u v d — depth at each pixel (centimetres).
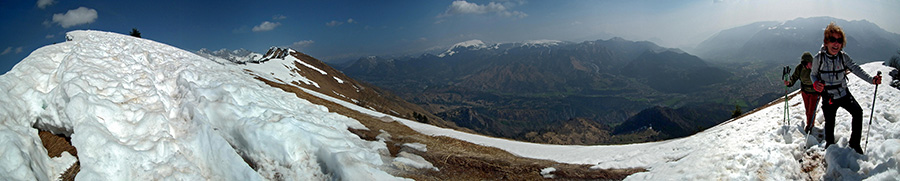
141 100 1684
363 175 1268
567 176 1390
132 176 1203
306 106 2211
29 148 1188
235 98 1830
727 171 1051
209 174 1320
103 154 1207
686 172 1148
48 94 1524
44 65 1811
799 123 1166
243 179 1252
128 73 1967
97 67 1825
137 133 1404
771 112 1404
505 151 1889
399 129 2241
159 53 2731
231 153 1314
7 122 1322
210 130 1408
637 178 1259
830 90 923
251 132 1401
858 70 895
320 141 1412
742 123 1398
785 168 966
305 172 1329
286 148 1358
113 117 1420
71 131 1386
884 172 752
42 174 1164
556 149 1922
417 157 1573
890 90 1250
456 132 2438
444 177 1406
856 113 890
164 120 1485
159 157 1298
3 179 1036
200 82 2108
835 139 984
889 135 909
